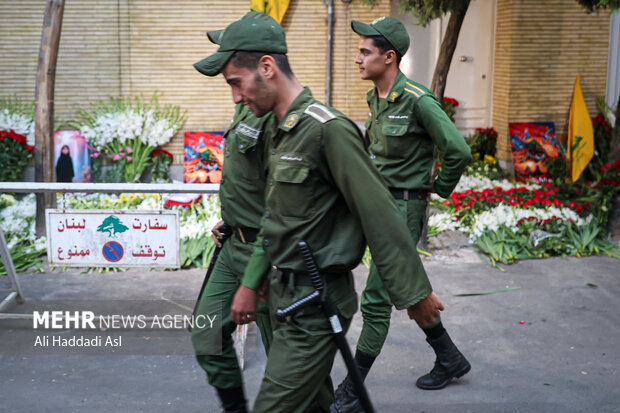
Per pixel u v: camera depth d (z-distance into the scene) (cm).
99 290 548
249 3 835
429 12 605
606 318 503
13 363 423
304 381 248
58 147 821
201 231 641
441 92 638
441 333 393
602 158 896
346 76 857
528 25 880
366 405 249
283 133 242
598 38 896
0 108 816
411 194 375
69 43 827
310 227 243
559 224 673
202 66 240
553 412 370
